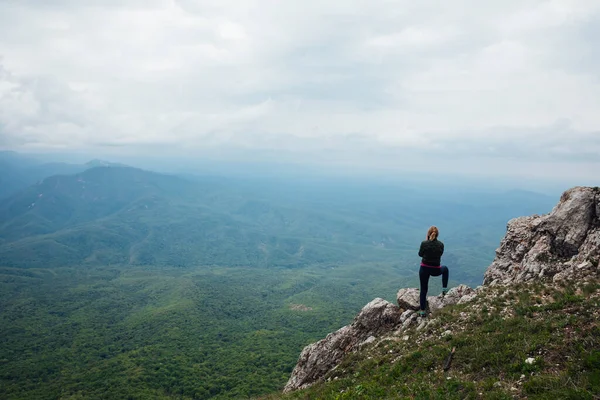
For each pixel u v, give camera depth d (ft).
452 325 71.92
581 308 57.52
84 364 537.65
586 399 37.24
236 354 514.27
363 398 56.18
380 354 76.02
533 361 48.01
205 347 577.02
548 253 91.66
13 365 535.60
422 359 61.77
